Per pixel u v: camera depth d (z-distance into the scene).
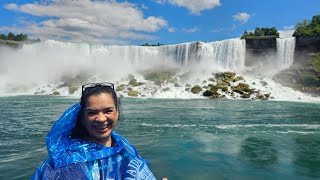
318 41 40.59
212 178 6.64
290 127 13.76
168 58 44.19
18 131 12.09
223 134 11.88
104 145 2.12
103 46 44.31
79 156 1.92
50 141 2.02
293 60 42.09
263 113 19.23
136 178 1.99
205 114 18.23
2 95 32.50
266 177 6.78
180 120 15.54
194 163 7.74
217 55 43.09
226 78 38.50
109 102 2.10
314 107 23.98
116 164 2.00
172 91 35.25
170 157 8.30
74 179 1.86
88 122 2.09
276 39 42.34
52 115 16.94
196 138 10.99
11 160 7.76
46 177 1.85
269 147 9.76
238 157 8.45
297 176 6.89
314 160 8.23
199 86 36.81
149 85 37.19
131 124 14.09
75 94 34.09
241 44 42.75
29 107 21.03
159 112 18.98
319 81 36.84
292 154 8.89
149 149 9.22
